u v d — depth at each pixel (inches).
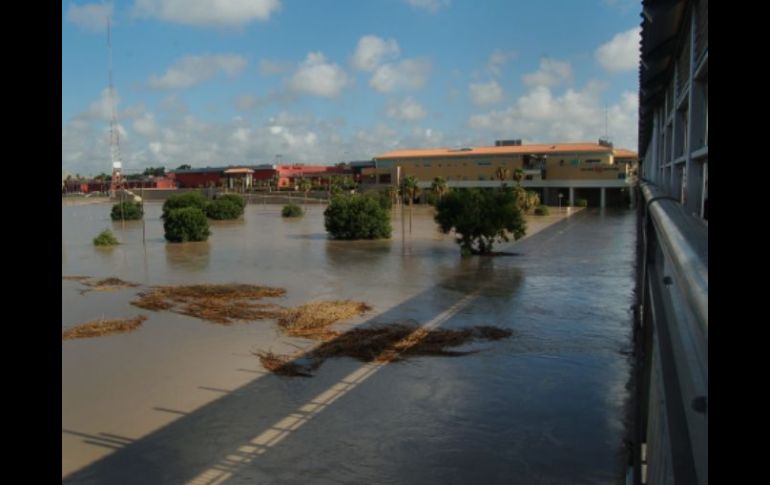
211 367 387.5
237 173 3922.2
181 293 656.4
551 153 2598.4
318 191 3260.3
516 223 965.2
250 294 649.0
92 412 310.7
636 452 248.1
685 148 165.9
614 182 2471.7
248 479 240.7
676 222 101.7
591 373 370.0
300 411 311.7
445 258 957.8
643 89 267.6
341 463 254.2
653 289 211.3
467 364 389.4
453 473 244.7
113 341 456.1
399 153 3164.4
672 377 104.4
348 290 676.1
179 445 271.7
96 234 1460.4
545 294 639.8
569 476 240.4
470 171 2817.4
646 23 164.1
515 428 288.0
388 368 382.0
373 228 1273.4
